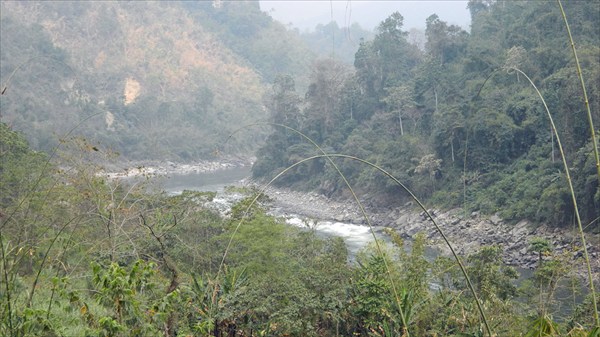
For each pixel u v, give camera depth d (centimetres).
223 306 1436
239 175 9975
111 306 939
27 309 830
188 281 1744
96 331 875
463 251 4288
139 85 15062
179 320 1269
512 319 1577
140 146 11306
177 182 8881
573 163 4234
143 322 908
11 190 2120
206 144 12131
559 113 4878
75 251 1509
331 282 1834
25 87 11044
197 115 13325
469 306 1631
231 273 1712
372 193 6378
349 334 1709
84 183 1852
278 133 8619
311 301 1622
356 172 6906
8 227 1288
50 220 1565
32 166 2259
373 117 7706
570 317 1700
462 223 4934
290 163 8194
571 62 5038
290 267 2256
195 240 2361
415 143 6131
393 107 7338
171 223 2155
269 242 2234
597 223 3825
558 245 3978
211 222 2517
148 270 958
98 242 1410
